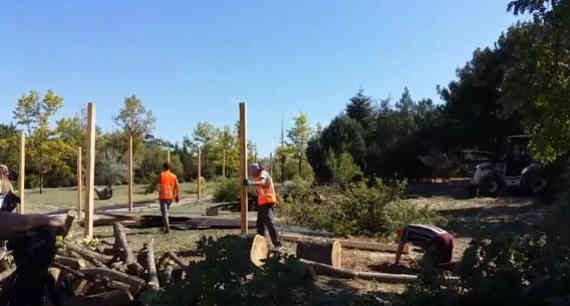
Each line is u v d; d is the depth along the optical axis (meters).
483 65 34.94
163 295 3.97
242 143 11.24
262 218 10.64
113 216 15.38
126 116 51.66
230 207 21.08
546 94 10.03
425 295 5.03
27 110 36.75
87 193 11.09
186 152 59.12
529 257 5.22
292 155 47.72
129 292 6.13
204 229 14.39
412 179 44.81
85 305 5.88
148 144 59.06
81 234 12.12
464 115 37.34
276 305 3.85
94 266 7.05
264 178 10.66
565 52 9.78
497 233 5.57
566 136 10.14
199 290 3.84
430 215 13.98
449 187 36.34
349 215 13.26
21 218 1.86
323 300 4.92
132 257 7.55
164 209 13.81
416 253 10.57
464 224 14.23
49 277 2.01
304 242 8.96
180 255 9.98
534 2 9.52
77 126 47.78
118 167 48.88
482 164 28.56
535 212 18.77
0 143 37.31
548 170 22.95
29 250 1.90
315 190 18.75
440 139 40.97
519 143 27.75
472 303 4.99
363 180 14.30
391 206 13.42
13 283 1.96
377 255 10.23
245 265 3.90
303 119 48.34
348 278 8.16
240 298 3.78
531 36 10.21
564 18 9.19
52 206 23.83
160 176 13.84
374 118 50.59
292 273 3.93
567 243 5.20
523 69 10.34
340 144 46.06
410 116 48.31
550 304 4.59
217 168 53.72
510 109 10.92
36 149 36.72
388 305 5.33
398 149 44.59
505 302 4.86
